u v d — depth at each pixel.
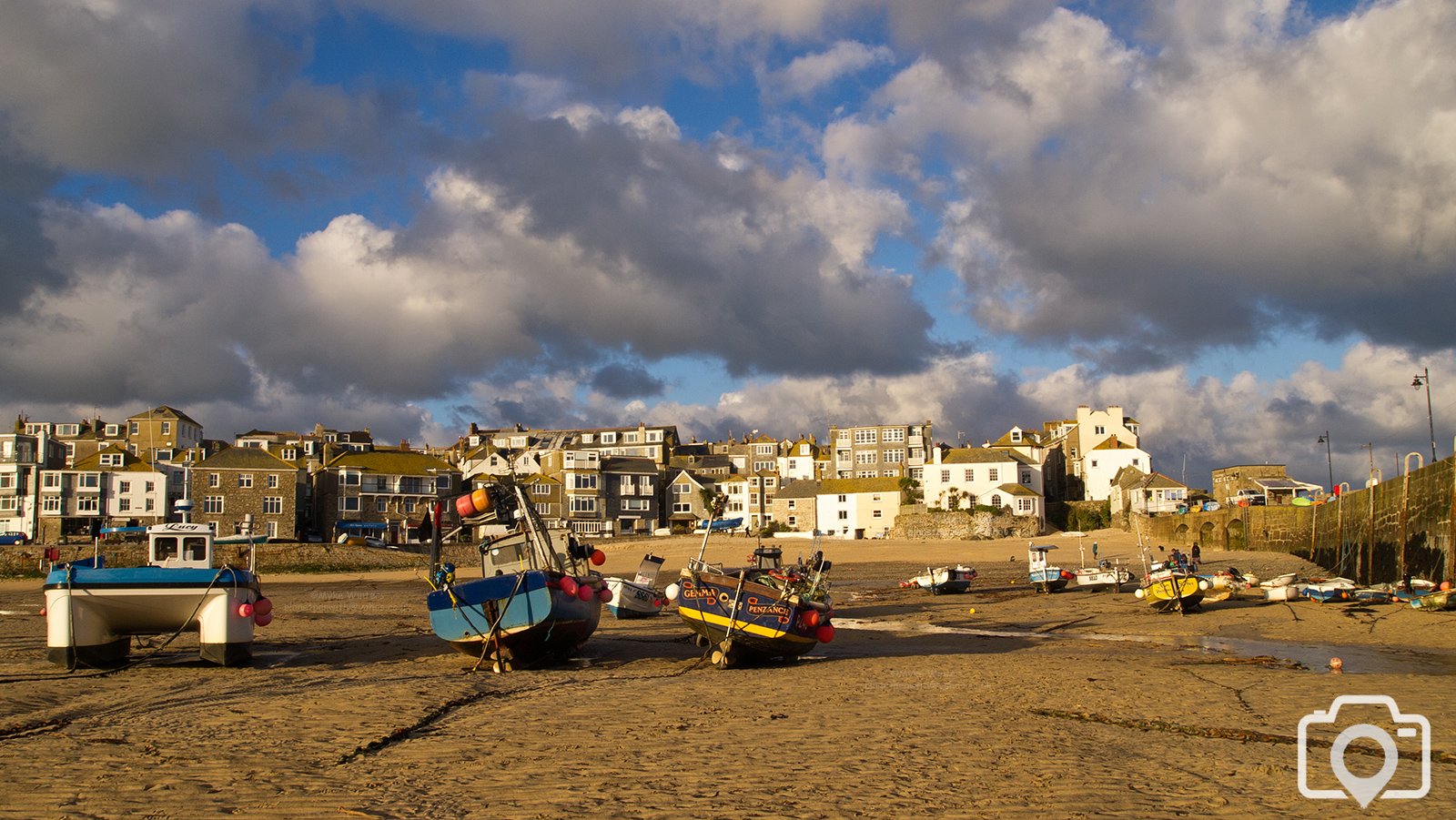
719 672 21.73
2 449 100.25
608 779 10.95
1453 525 38.81
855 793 10.40
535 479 116.88
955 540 101.38
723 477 133.62
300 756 12.03
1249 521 76.81
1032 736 13.43
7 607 46.69
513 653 22.06
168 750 12.35
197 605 20.86
